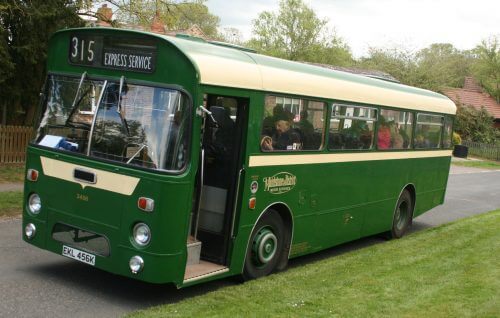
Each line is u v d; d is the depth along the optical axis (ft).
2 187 45.93
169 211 20.75
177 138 20.95
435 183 45.65
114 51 22.44
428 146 43.27
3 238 30.66
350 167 32.50
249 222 24.89
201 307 21.30
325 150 29.81
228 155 24.31
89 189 22.18
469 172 109.70
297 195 28.02
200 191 23.06
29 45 55.83
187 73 21.04
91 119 22.58
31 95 61.52
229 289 24.30
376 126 35.04
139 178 20.95
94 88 22.80
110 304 22.08
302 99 27.53
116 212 21.50
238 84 23.04
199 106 21.12
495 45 196.95
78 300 22.20
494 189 82.38
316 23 203.31
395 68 171.01
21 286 23.21
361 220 35.01
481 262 31.76
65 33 23.71
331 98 29.84
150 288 24.45
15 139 59.21
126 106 21.86
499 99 192.85
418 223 50.19
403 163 39.32
